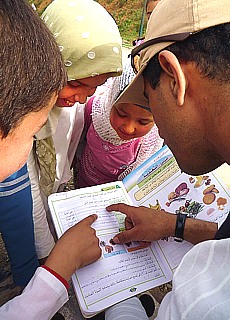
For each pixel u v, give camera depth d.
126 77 1.34
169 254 1.16
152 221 1.16
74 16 1.22
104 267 1.10
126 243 1.17
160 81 0.81
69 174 1.67
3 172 0.68
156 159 1.37
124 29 7.69
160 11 0.82
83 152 1.75
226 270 0.66
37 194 1.34
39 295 0.99
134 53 0.97
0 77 0.55
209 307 0.61
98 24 1.23
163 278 1.11
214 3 0.72
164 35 0.78
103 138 1.56
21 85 0.58
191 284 0.67
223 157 0.76
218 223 1.16
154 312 1.46
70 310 1.47
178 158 0.89
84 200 1.25
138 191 1.31
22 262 1.36
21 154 0.67
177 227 1.15
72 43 1.19
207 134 0.77
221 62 0.69
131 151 1.58
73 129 1.54
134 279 1.09
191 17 0.73
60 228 1.17
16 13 0.58
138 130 1.39
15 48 0.56
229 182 2.38
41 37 0.61
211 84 0.71
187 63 0.73
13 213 1.21
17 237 1.28
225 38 0.70
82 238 1.09
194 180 1.28
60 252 1.05
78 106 1.55
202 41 0.71
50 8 1.29
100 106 1.52
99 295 1.04
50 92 0.64
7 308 0.98
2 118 0.58
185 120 0.78
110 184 1.32
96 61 1.20
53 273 1.01
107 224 1.20
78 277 1.06
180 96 0.74
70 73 1.18
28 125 0.64
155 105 0.85
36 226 1.38
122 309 1.01
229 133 0.71
